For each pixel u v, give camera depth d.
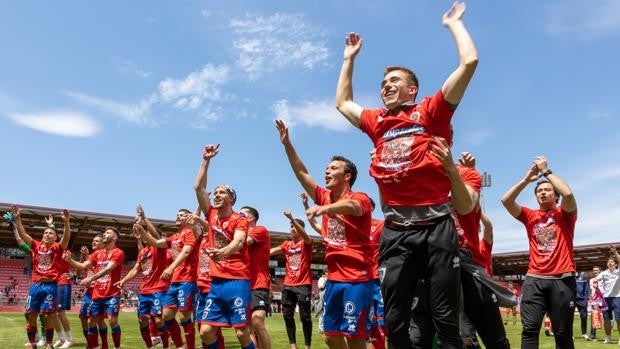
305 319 9.75
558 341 5.90
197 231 8.67
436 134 3.29
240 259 6.30
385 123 3.43
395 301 3.33
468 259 4.06
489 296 3.92
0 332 13.26
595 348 11.56
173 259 9.40
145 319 9.67
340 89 3.95
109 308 9.53
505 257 46.72
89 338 9.53
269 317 26.84
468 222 4.24
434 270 3.21
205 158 6.96
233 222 6.32
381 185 3.45
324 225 5.55
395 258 3.35
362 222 5.30
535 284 6.03
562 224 6.02
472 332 5.75
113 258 9.54
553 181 5.94
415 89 3.54
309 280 9.86
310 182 5.50
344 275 5.27
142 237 9.64
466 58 3.11
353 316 5.18
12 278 38.88
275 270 49.16
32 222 34.06
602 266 43.94
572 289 5.89
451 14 3.37
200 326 6.23
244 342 6.16
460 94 3.17
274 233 42.97
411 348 3.35
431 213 3.26
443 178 3.28
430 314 3.47
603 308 13.41
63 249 10.08
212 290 6.26
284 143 5.32
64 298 10.83
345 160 5.41
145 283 9.73
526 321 5.98
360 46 4.08
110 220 35.22
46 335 9.89
